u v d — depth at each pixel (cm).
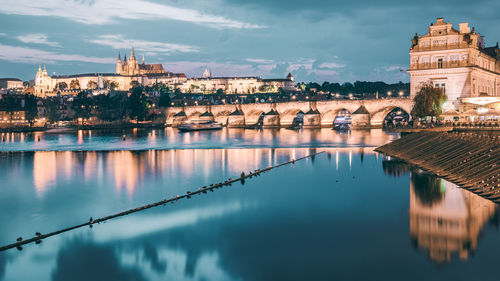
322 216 6500
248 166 12375
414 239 5356
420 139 12338
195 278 4634
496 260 4675
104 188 9381
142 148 19012
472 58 14662
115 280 4653
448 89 14812
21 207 7762
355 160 12319
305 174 10312
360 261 4822
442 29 14850
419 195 7369
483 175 7662
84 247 5591
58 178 10800
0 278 4775
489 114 12469
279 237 5656
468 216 6066
